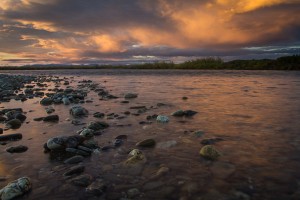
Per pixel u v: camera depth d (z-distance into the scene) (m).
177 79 18.25
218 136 4.30
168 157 3.43
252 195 2.40
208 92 10.48
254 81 15.29
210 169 3.00
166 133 4.59
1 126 5.52
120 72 31.95
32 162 3.44
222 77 19.30
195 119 5.62
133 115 6.27
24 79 21.42
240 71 27.81
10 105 8.51
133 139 4.30
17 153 3.82
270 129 4.62
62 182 2.81
